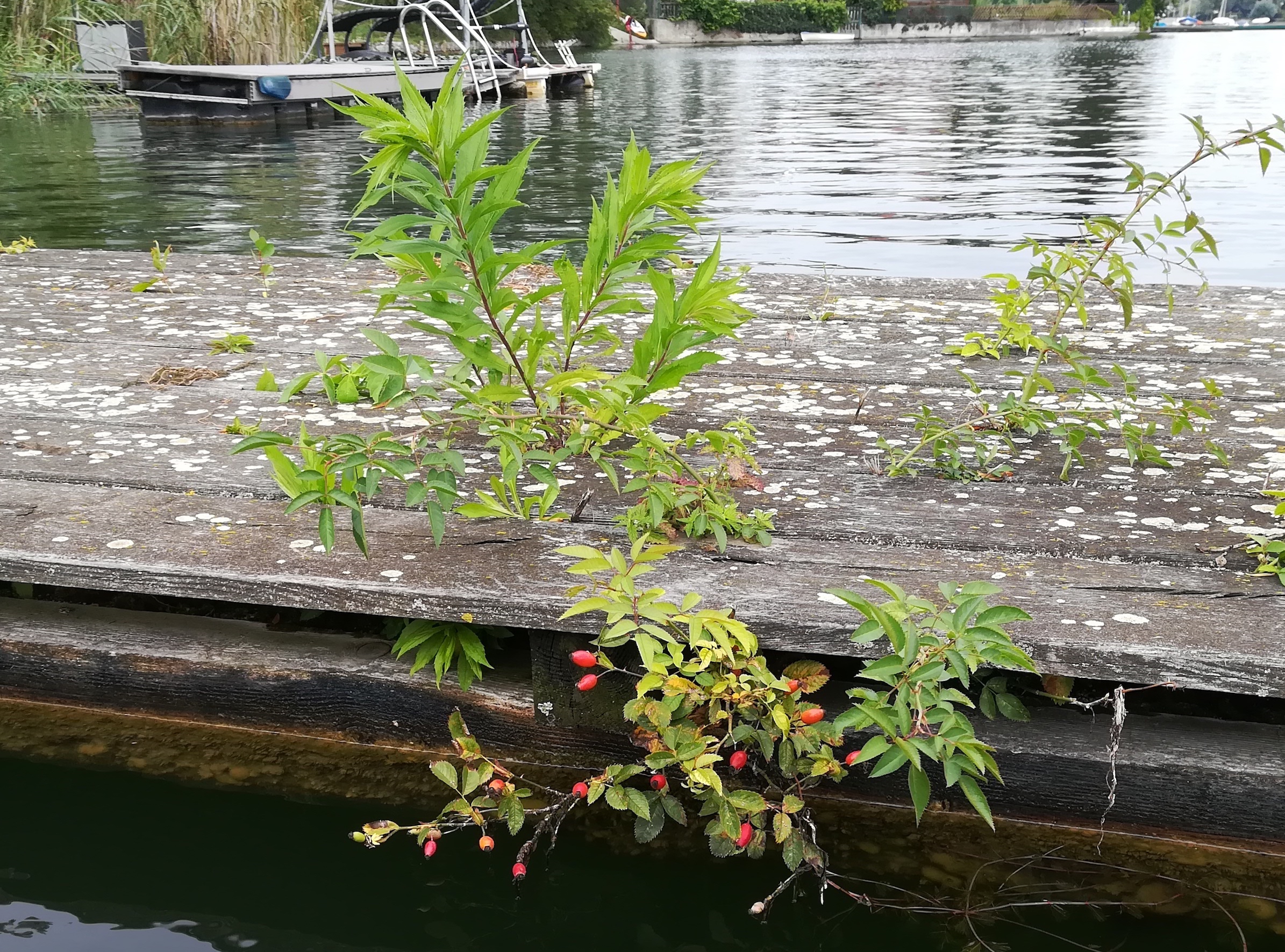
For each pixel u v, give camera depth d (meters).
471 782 1.59
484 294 1.77
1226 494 2.01
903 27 58.78
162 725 1.92
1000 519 1.92
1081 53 36.56
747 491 2.05
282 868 1.65
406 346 3.04
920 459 2.21
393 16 16.55
